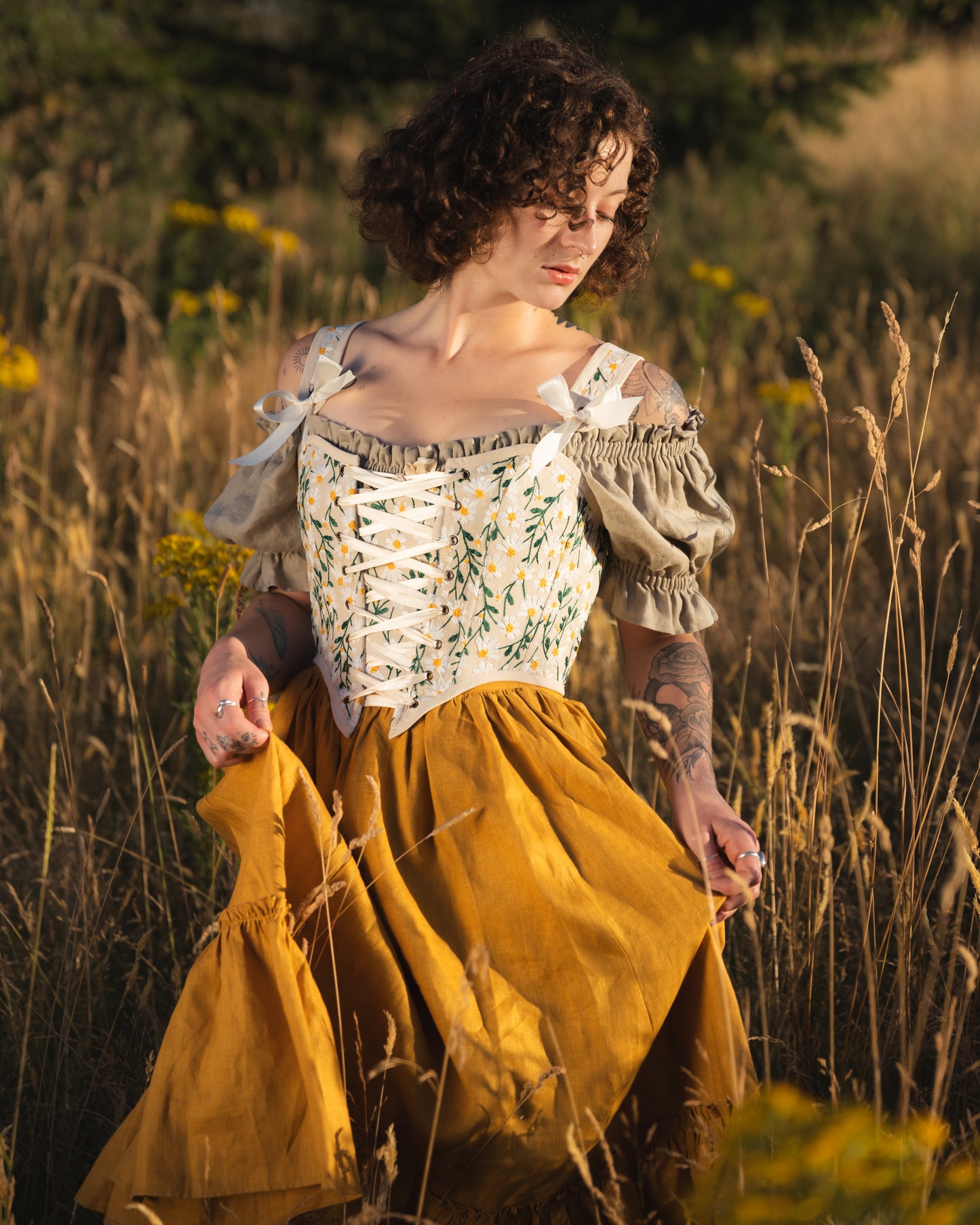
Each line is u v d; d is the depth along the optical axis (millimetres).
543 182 1585
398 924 1502
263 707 1622
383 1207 1356
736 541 4062
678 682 1764
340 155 9562
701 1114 1571
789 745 2041
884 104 11836
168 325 6637
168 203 8383
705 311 6355
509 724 1619
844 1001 2119
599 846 1576
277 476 1785
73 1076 2084
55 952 2344
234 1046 1438
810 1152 1336
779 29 9805
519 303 1731
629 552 1727
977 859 1739
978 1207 1300
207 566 2750
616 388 1637
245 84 9609
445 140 1637
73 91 8781
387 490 1630
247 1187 1415
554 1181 1508
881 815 2605
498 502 1620
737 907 1636
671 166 9711
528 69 1615
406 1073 1451
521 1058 1462
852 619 3543
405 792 1597
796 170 9703
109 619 3617
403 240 1769
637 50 9750
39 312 6762
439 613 1634
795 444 4770
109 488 4605
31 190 7957
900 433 4648
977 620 2922
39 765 3049
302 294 6910
